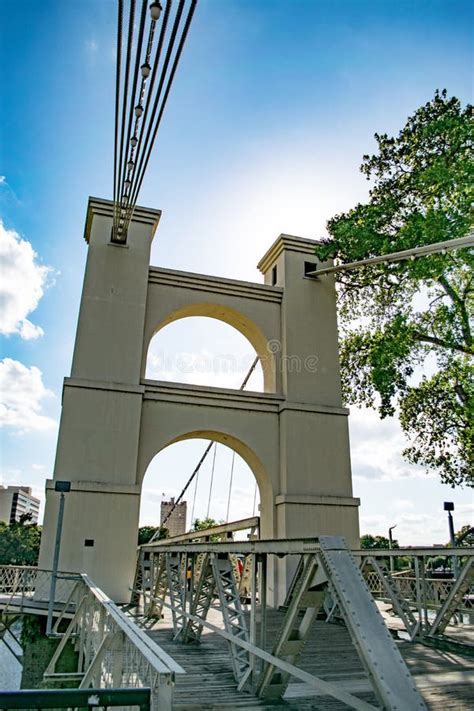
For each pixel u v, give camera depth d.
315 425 16.42
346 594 3.89
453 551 8.45
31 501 127.00
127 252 16.44
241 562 17.30
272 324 17.64
